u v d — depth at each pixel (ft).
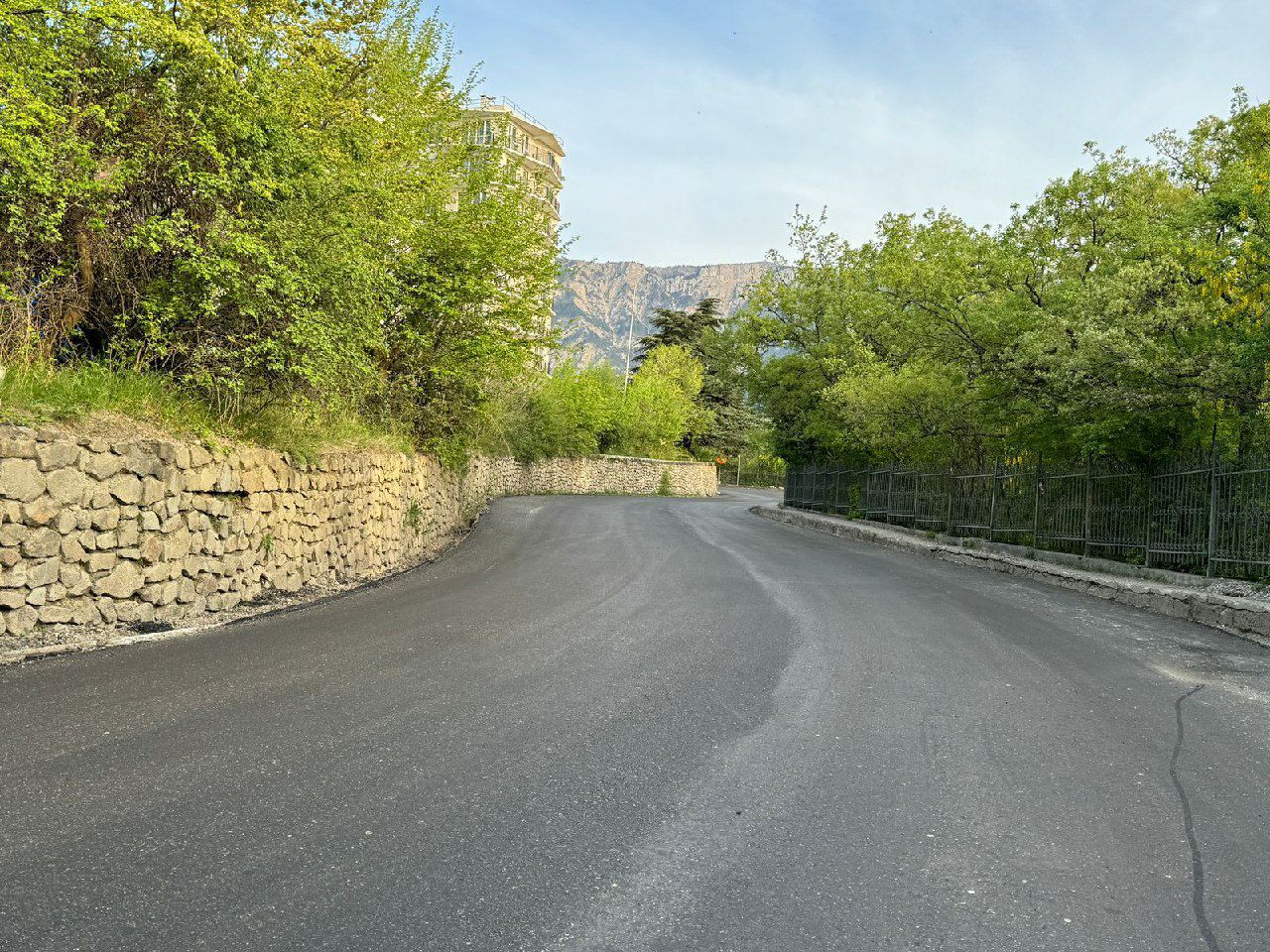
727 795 12.65
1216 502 36.78
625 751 14.42
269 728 14.58
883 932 8.96
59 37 23.43
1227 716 18.24
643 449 189.57
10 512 18.99
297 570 30.55
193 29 24.85
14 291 23.84
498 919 8.87
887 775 13.79
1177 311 39.11
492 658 20.74
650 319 231.09
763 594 34.55
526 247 49.32
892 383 67.51
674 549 52.60
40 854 9.72
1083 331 41.47
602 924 8.88
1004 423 56.75
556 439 138.92
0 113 20.65
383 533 39.83
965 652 24.22
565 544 53.62
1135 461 45.52
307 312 28.50
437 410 52.08
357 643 21.94
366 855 10.17
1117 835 11.72
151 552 22.59
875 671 21.21
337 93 41.11
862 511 89.61
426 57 49.08
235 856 9.96
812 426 97.45
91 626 20.93
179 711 15.23
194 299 26.86
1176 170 54.80
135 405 23.75
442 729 15.07
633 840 10.99
